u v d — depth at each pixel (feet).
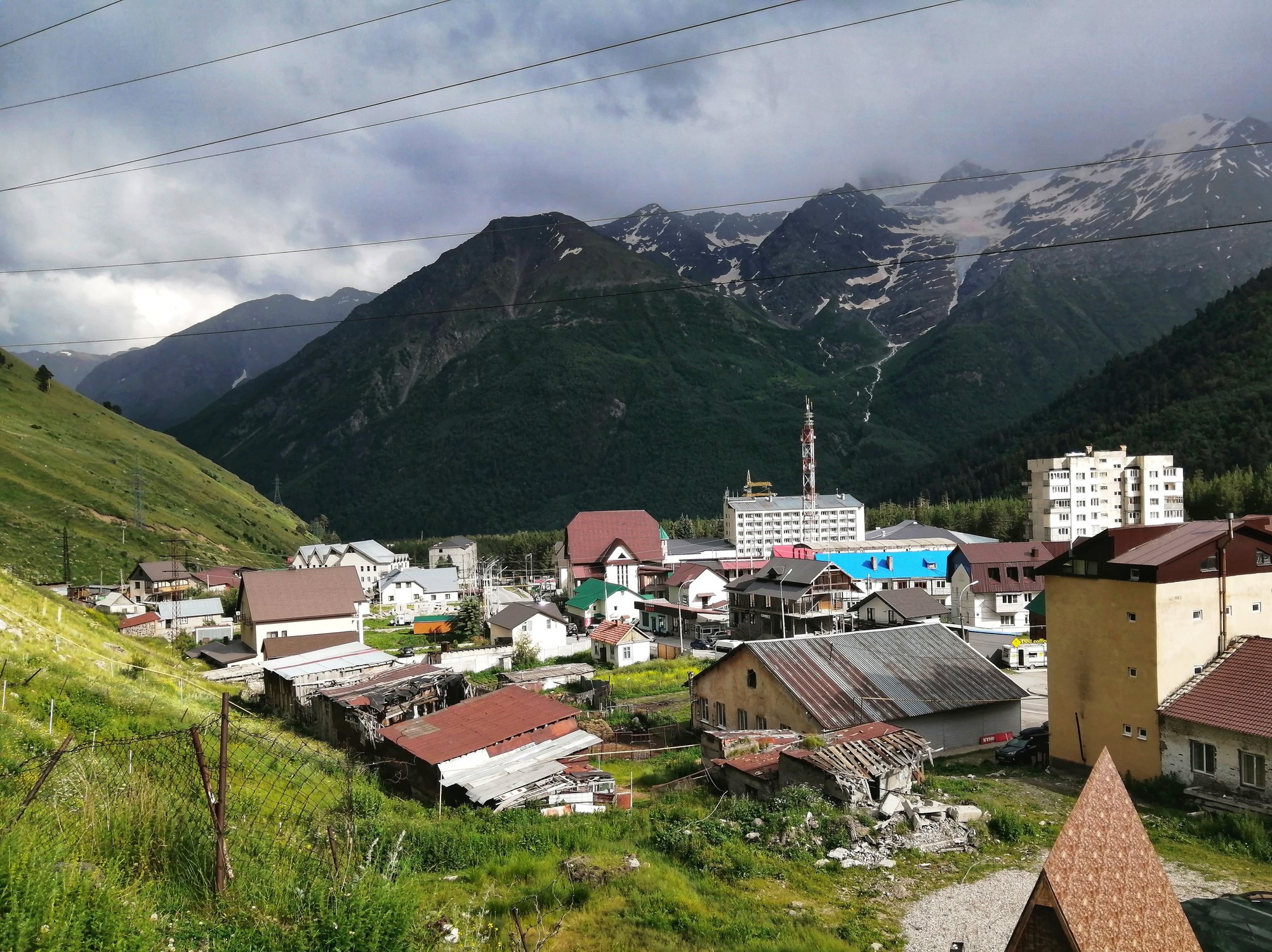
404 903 51.88
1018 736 141.38
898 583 362.94
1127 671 117.50
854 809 96.32
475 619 345.51
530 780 116.16
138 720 98.84
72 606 238.07
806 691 137.28
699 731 164.66
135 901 43.68
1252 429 557.74
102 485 586.45
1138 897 36.78
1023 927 36.27
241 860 55.47
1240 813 98.78
